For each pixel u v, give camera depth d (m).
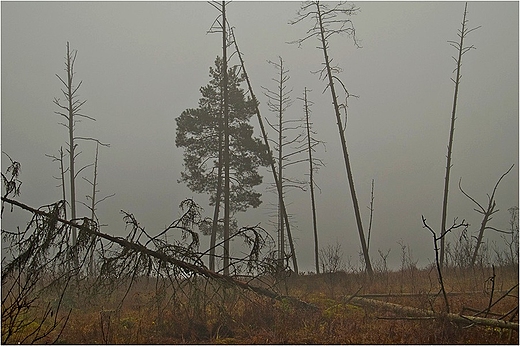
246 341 9.30
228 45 23.12
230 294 11.30
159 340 9.43
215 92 30.41
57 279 9.93
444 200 25.28
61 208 10.06
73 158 25.48
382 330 9.60
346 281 17.78
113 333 9.62
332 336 9.27
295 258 25.08
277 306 11.16
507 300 12.70
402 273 19.84
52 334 9.62
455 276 18.47
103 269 10.22
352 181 21.55
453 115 25.69
